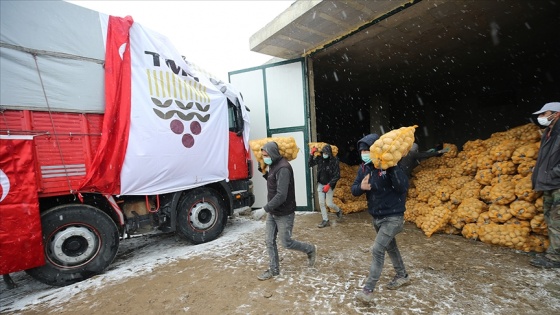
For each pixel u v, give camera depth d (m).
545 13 5.86
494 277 2.88
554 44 8.24
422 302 2.51
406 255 3.62
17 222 2.91
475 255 3.48
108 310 2.76
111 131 3.60
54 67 3.26
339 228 5.14
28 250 2.97
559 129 2.96
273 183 2.99
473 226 4.05
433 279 2.92
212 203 4.92
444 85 12.94
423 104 15.91
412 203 5.45
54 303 2.97
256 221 6.22
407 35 6.22
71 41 3.39
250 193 5.86
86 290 3.22
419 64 9.03
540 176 3.10
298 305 2.61
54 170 3.24
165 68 4.18
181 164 4.30
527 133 4.51
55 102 3.26
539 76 11.70
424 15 5.27
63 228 3.35
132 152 3.76
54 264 3.28
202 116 4.57
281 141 3.47
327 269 3.36
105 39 3.67
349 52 7.07
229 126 5.34
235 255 4.04
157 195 4.21
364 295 2.52
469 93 14.80
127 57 3.77
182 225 4.55
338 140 16.48
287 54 6.74
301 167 6.88
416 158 5.92
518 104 13.34
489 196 4.09
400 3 4.79
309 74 6.83
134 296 3.01
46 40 3.21
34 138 3.10
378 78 10.67
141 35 3.99
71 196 3.60
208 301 2.81
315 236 4.73
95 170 3.45
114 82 3.61
